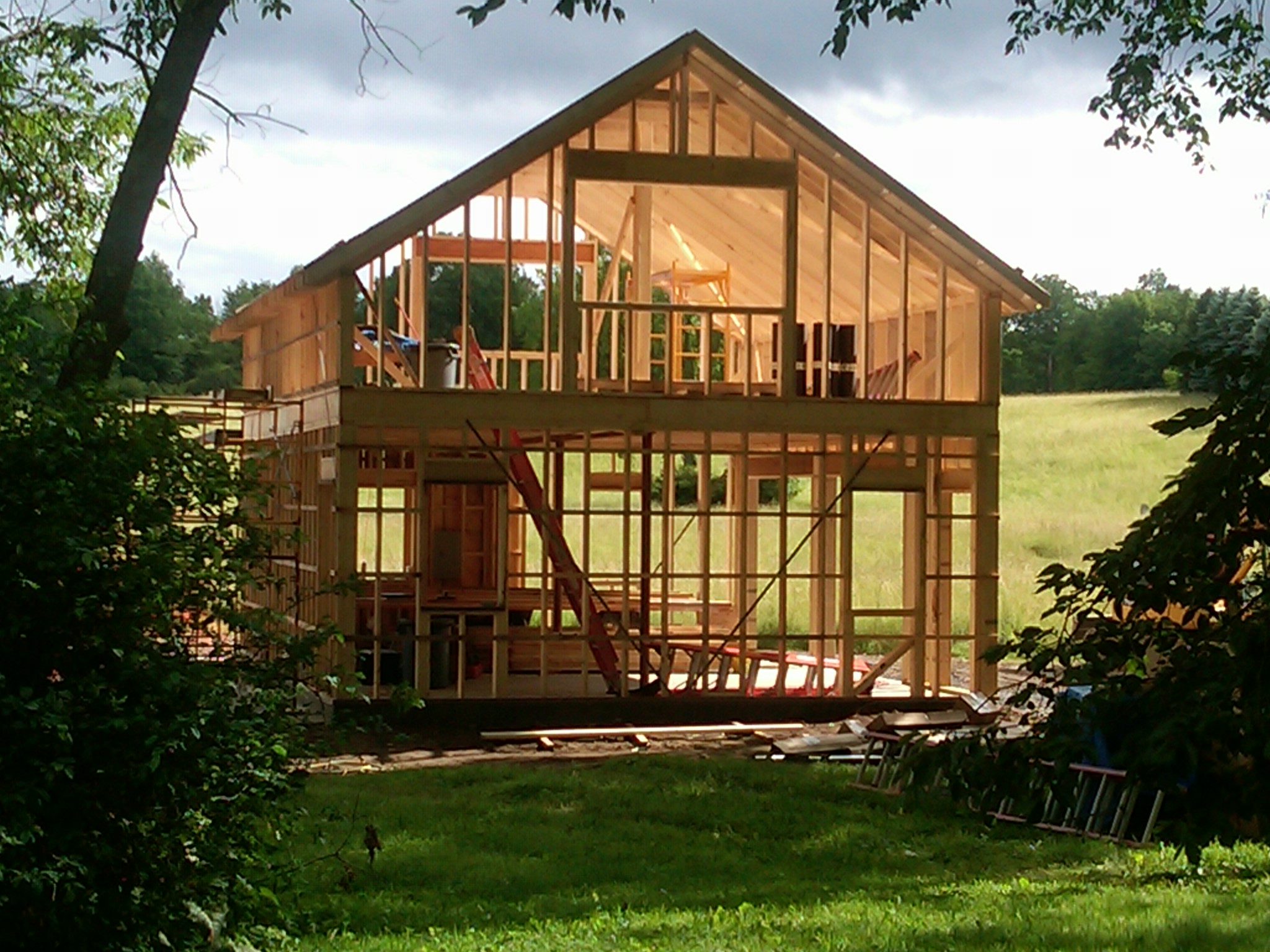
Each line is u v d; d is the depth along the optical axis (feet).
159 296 153.69
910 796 18.56
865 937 27.78
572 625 84.94
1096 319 283.38
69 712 20.92
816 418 59.82
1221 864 35.96
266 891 24.13
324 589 25.54
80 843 21.02
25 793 19.97
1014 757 17.79
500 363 102.12
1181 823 16.38
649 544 60.29
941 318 61.11
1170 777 16.08
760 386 61.77
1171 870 35.09
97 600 21.48
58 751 20.80
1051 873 35.42
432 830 38.52
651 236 69.36
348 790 43.88
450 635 58.85
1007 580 103.24
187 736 21.25
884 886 33.71
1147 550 16.98
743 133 61.41
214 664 23.03
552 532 58.44
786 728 55.11
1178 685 16.33
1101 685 16.96
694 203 65.51
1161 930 27.99
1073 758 16.88
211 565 22.74
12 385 22.66
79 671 21.74
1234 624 16.02
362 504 125.49
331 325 58.29
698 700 58.49
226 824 23.17
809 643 80.38
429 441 59.00
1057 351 289.12
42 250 64.08
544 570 58.34
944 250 60.80
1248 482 16.66
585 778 45.85
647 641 59.00
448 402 56.95
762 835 39.24
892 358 69.87
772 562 114.42
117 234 37.06
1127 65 37.96
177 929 22.67
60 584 21.40
